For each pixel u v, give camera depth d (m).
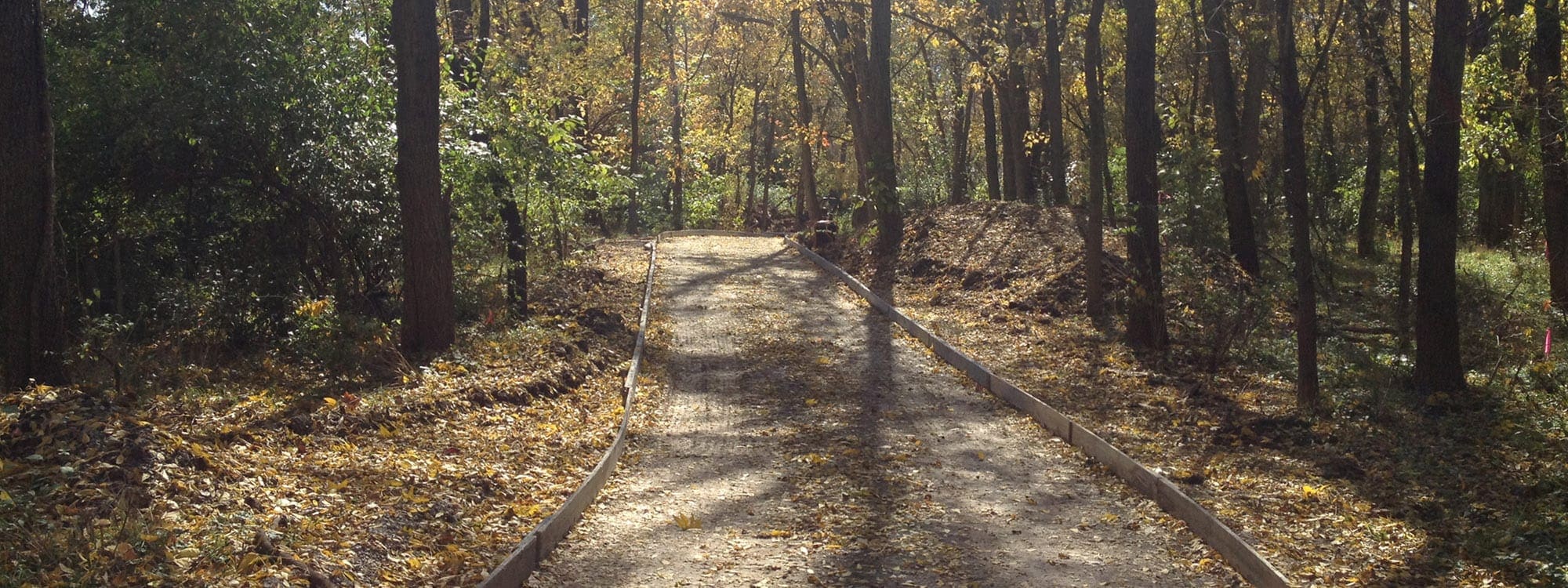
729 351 17.25
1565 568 7.59
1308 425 12.15
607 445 11.23
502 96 18.98
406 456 9.39
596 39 37.12
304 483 8.11
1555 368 13.96
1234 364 15.79
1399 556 8.15
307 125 16.12
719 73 48.19
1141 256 16.72
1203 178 21.69
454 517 8.06
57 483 6.91
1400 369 14.35
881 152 26.41
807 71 42.84
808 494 9.84
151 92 14.98
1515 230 26.98
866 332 18.77
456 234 17.77
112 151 15.05
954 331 18.23
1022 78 31.05
